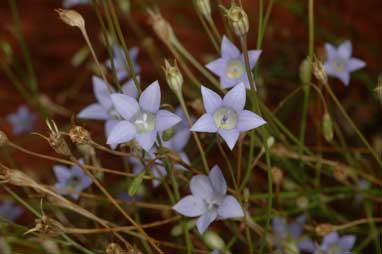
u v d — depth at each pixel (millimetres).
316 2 496
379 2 499
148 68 495
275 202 390
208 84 443
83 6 539
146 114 310
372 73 470
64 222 361
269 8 342
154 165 333
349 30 485
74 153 418
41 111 446
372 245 403
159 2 517
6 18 555
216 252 339
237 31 303
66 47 534
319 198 376
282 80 463
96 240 362
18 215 419
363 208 413
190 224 342
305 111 359
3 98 517
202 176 317
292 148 377
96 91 360
